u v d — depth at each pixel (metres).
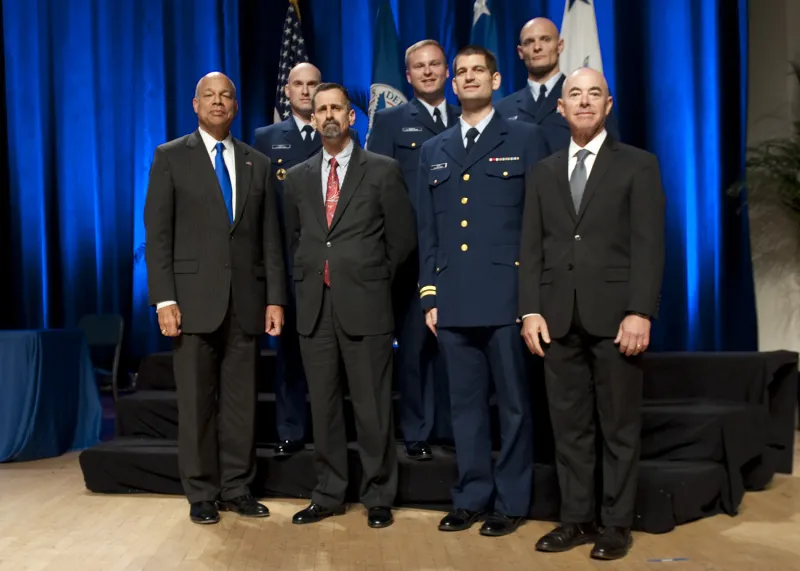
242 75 5.39
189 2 5.45
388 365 3.01
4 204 5.52
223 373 3.12
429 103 3.41
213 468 3.11
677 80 4.99
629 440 2.60
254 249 3.12
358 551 2.64
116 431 3.82
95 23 5.52
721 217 4.89
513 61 5.17
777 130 4.89
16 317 5.53
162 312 2.99
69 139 5.53
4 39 5.53
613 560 2.53
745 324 4.86
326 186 3.06
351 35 5.32
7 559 2.59
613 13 5.08
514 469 2.84
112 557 2.60
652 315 2.52
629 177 2.60
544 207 2.70
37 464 4.06
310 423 3.57
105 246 5.48
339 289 2.96
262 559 2.57
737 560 2.51
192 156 3.07
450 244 2.87
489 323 2.77
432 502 3.16
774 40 4.89
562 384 2.67
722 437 3.13
